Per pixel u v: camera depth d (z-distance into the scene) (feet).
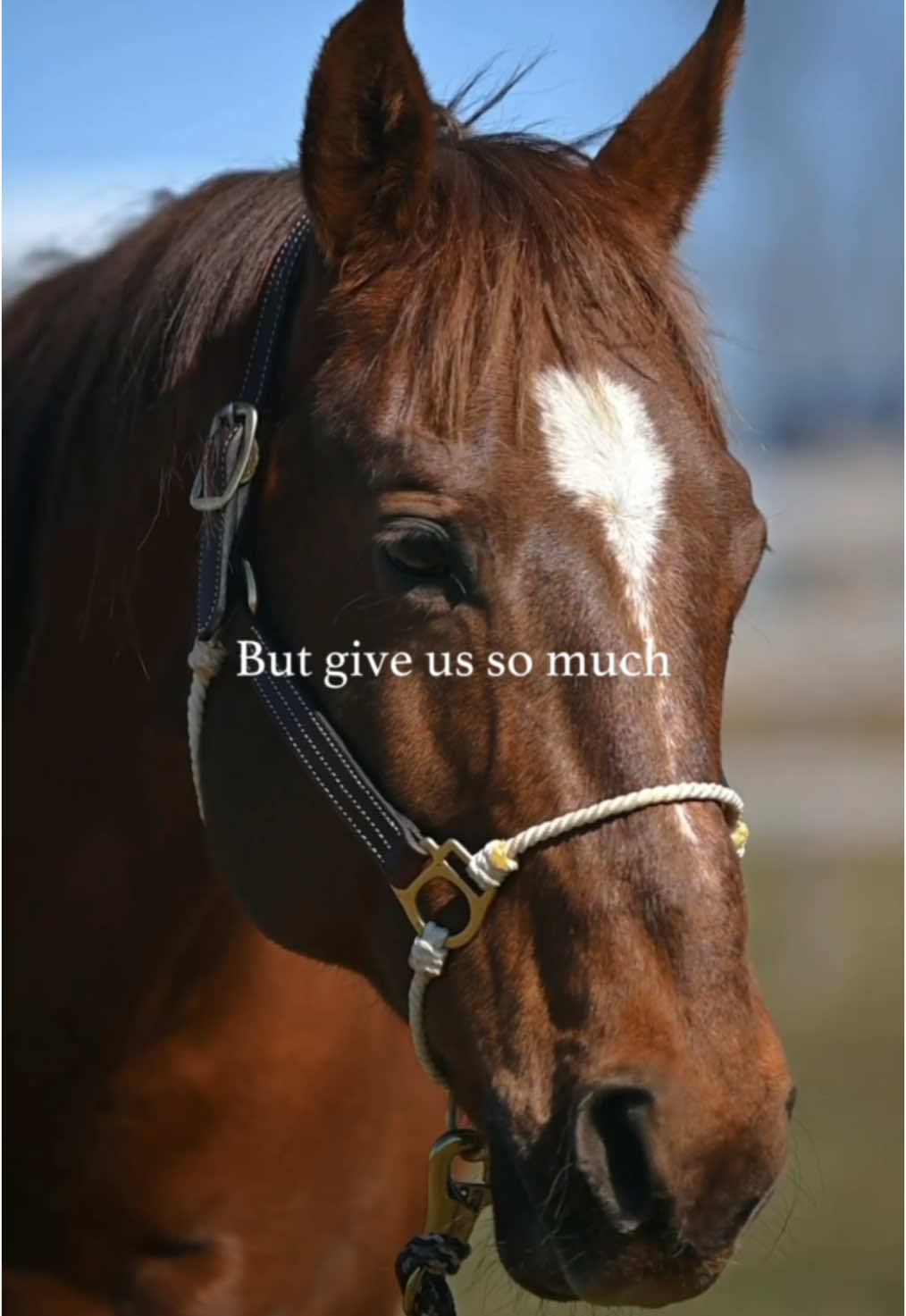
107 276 14.29
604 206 11.46
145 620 12.96
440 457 10.43
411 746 10.62
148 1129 13.74
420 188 11.18
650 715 10.12
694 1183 9.51
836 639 65.92
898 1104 33.19
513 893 10.35
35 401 14.53
